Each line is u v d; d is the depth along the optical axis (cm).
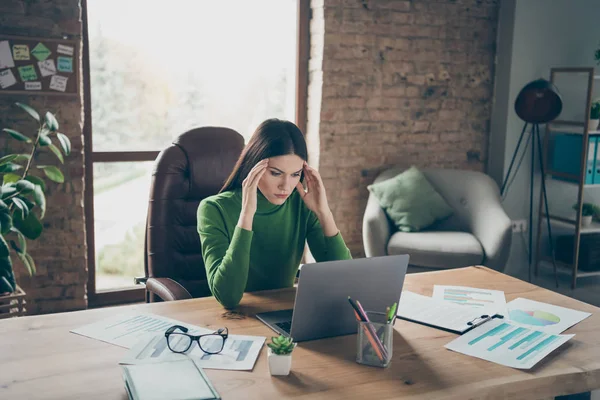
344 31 419
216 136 243
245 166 199
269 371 137
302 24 425
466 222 408
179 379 127
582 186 427
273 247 205
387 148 447
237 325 164
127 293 395
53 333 156
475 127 474
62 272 358
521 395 137
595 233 457
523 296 196
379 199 401
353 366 142
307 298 151
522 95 430
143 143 394
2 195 274
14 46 328
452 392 130
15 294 296
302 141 193
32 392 125
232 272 177
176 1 389
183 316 170
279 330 160
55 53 337
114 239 393
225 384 130
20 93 333
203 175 237
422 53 446
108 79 378
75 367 137
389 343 142
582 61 479
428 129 458
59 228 354
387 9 430
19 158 319
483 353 150
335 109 425
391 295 163
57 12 336
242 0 407
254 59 417
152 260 231
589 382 143
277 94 429
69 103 345
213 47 403
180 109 400
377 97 437
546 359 148
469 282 209
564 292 429
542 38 462
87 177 378
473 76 466
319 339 158
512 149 469
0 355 142
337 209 438
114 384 129
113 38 376
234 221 202
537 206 484
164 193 232
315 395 127
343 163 434
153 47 387
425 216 398
